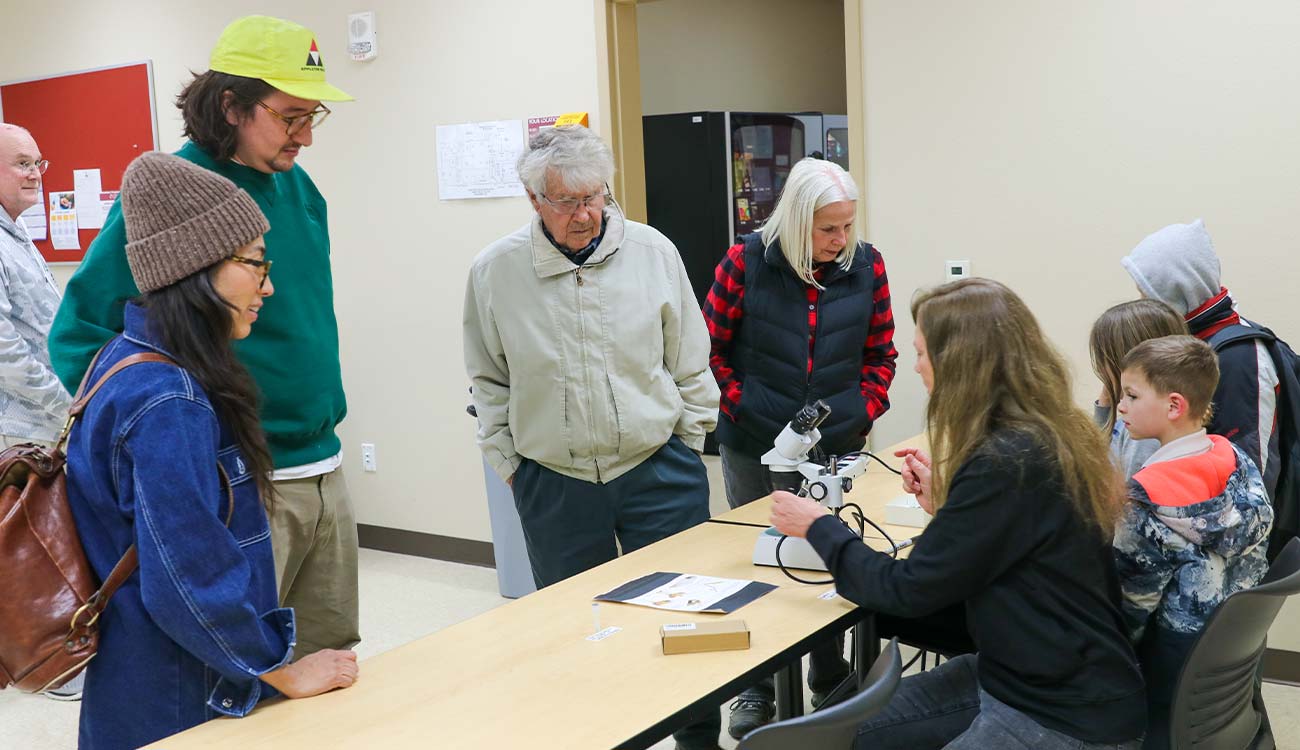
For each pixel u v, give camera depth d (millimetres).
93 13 5512
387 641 4023
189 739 1600
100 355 1692
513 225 4531
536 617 2068
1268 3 3064
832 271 2951
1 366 3256
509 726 1608
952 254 3639
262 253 1699
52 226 5824
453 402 4836
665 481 2750
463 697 1719
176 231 1597
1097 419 2551
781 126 5770
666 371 2803
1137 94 3273
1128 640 1837
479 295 2725
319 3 4902
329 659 1795
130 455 1570
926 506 2273
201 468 1592
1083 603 1785
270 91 2152
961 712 2012
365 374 5098
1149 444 2332
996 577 1796
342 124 4945
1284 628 3307
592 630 1981
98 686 1652
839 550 1985
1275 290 3162
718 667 1790
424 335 4875
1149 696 1980
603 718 1622
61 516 1608
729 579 2225
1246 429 2246
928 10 3568
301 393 2324
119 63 5465
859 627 2277
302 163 5102
